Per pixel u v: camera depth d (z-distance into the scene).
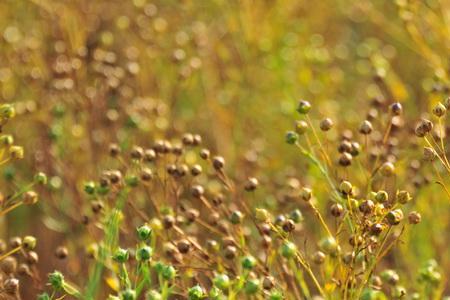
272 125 9.56
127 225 7.26
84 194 7.75
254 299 5.75
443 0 8.52
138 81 9.30
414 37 8.26
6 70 8.95
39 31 9.56
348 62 11.06
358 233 5.26
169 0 10.48
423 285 6.12
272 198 7.44
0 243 6.10
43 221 7.87
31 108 8.16
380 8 11.23
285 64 10.02
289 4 10.41
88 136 8.31
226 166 8.57
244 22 9.98
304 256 6.42
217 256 6.02
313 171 7.35
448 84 7.34
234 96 9.70
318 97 9.57
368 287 5.54
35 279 6.02
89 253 6.30
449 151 6.92
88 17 9.65
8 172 7.29
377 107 7.40
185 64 9.59
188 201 7.47
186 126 9.58
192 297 5.15
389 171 5.70
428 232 7.14
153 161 6.76
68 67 8.49
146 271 5.27
